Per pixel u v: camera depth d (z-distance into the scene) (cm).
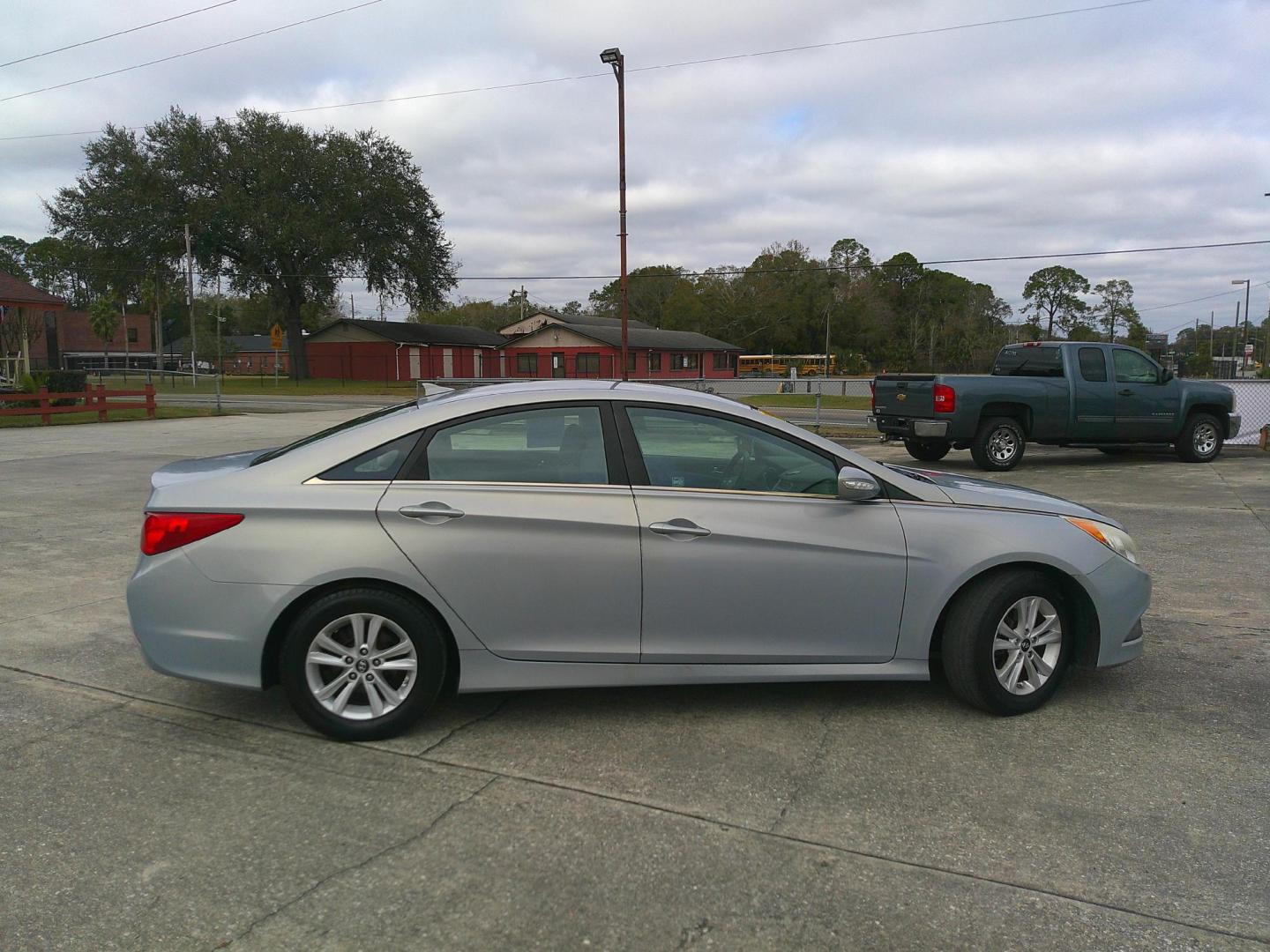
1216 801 330
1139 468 1345
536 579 373
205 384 5359
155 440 1786
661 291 9869
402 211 5175
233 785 338
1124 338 9531
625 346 2411
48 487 1105
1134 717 407
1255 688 443
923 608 396
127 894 269
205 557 362
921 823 314
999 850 297
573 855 292
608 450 389
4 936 248
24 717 398
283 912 261
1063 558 402
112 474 1234
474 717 402
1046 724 399
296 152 4856
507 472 384
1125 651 422
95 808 319
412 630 369
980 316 11144
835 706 418
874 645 398
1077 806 327
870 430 2017
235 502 366
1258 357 9644
